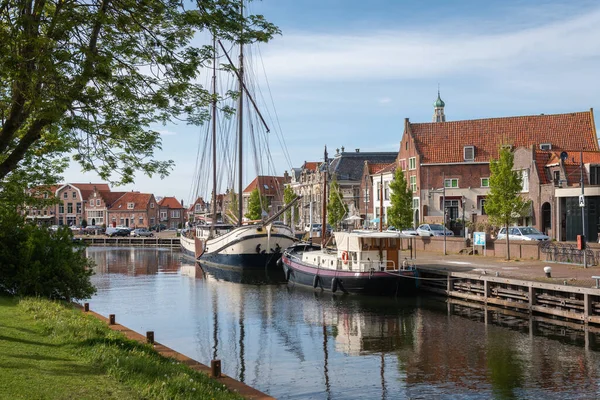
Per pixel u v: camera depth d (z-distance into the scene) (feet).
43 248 66.90
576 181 143.54
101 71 35.22
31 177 52.90
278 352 61.00
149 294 104.99
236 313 83.87
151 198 399.85
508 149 118.62
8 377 29.76
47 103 34.19
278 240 144.97
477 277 88.33
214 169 185.16
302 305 90.27
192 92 41.09
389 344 63.87
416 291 96.58
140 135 41.68
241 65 156.25
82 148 41.45
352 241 100.48
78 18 35.32
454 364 55.21
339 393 47.16
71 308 59.88
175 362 39.73
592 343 62.44
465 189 191.83
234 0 38.37
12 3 34.14
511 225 155.33
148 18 38.01
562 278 81.20
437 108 435.12
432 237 143.43
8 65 32.60
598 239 124.77
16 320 46.65
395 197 161.27
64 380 30.55
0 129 41.01
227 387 35.27
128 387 30.60
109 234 320.70
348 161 281.33
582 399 44.78
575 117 189.67
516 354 58.39
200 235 183.93
